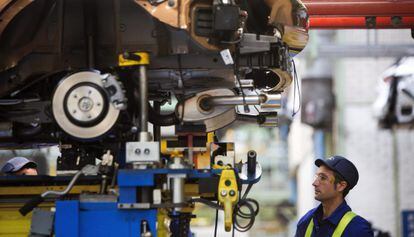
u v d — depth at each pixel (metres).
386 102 14.04
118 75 5.59
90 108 5.26
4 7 5.38
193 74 6.09
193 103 5.84
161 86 6.27
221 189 5.36
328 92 19.11
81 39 5.96
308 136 21.28
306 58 15.42
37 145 6.59
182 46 5.70
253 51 5.89
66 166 5.80
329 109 19.06
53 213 5.18
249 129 25.03
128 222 5.14
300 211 23.36
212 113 5.85
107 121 5.27
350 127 18.55
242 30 5.57
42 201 5.38
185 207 5.68
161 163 5.51
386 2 8.34
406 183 18.33
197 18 5.36
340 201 6.32
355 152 18.52
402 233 17.78
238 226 5.72
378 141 18.50
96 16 5.87
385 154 18.47
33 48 5.83
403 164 18.38
